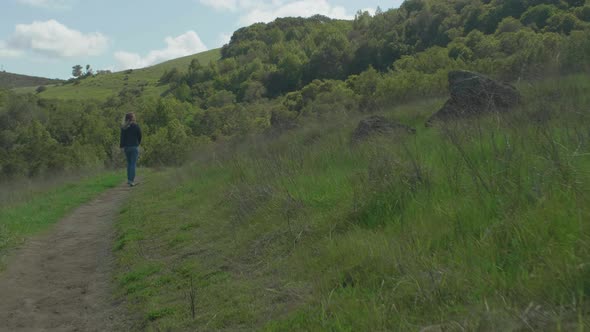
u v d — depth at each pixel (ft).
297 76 304.71
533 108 24.91
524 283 9.92
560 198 12.57
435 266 11.72
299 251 15.97
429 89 57.93
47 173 82.17
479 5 202.90
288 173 25.55
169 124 195.62
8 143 184.96
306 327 11.32
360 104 63.46
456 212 14.03
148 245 22.61
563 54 48.62
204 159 44.83
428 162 19.48
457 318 9.61
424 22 240.53
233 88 374.63
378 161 19.20
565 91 31.58
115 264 21.31
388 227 15.21
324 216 18.03
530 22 150.51
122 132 45.19
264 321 12.54
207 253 19.36
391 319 10.41
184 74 452.35
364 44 260.83
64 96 474.08
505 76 51.78
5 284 19.84
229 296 14.67
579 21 120.47
